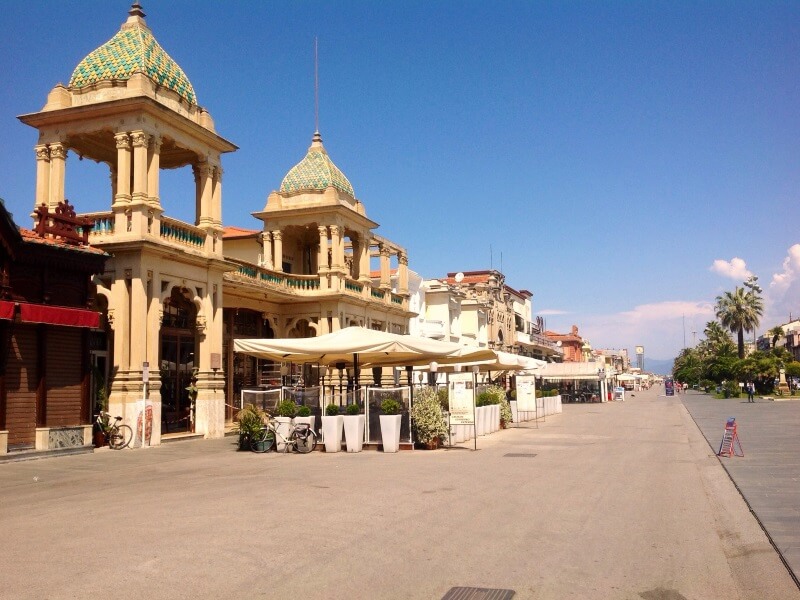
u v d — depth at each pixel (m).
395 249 42.28
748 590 6.70
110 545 8.09
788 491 12.33
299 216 34.94
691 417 37.56
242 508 10.52
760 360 76.62
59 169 23.16
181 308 25.88
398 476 14.36
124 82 22.78
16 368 17.98
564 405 60.25
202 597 6.22
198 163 25.66
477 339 57.50
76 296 19.53
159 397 22.12
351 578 6.85
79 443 19.58
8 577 6.80
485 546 8.22
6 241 17.14
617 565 7.48
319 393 22.61
